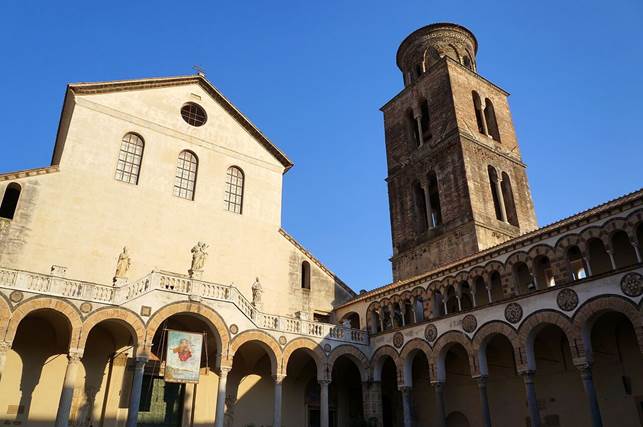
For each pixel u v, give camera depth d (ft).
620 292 80.12
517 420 107.86
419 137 169.68
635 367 91.09
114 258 112.78
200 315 100.73
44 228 106.22
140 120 130.72
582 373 82.02
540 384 105.50
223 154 141.49
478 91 171.53
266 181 147.02
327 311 141.08
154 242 119.65
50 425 96.02
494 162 157.07
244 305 108.27
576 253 96.12
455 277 110.32
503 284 99.96
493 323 98.12
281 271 137.59
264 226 140.36
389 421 134.10
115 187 119.55
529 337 91.25
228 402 118.01
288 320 114.01
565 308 86.84
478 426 115.34
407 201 162.71
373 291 131.95
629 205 83.05
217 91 145.59
